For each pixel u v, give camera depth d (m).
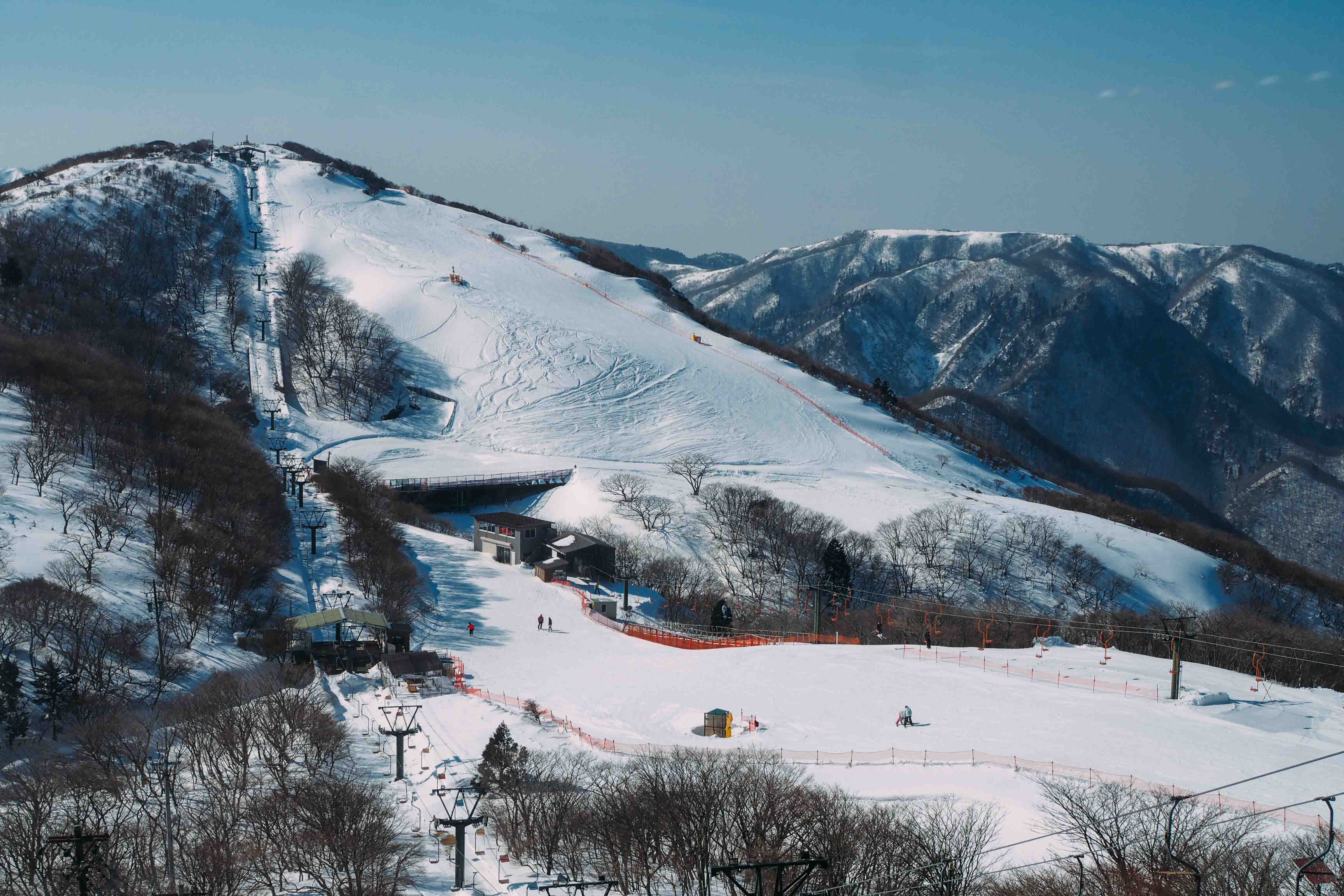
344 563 131.00
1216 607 161.38
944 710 84.12
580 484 184.88
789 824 52.84
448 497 179.12
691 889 51.03
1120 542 176.62
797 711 85.75
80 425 132.38
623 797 56.94
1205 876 44.25
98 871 50.12
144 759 64.94
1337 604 190.25
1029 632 125.94
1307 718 79.88
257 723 71.75
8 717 71.00
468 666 104.69
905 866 49.00
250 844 55.22
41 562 94.75
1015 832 55.31
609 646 114.50
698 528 168.62
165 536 106.81
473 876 54.94
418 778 69.94
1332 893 43.47
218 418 171.12
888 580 154.38
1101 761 69.12
